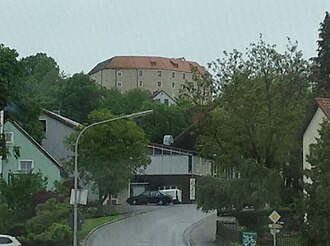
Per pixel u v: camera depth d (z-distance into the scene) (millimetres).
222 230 42812
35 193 43156
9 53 63469
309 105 45594
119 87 164500
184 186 81312
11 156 57031
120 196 72125
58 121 71750
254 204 43312
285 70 48000
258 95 46438
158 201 72438
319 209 26984
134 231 47500
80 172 58562
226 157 48031
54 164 58438
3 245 32125
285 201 44469
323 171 27062
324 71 70062
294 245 37625
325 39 70812
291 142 46156
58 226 38219
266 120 46500
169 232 47500
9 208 41375
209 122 48406
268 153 47094
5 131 57594
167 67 168125
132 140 59094
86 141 58062
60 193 46188
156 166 81500
